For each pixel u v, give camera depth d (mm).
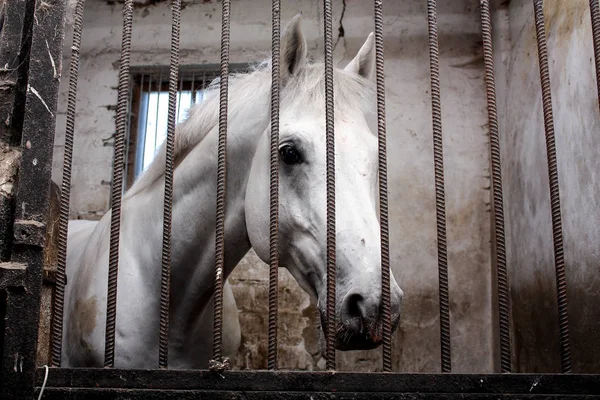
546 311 2828
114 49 4070
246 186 1637
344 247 1284
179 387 1085
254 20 4051
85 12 4156
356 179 1369
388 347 1143
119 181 1292
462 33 3977
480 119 3848
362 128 1472
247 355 3500
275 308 1198
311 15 4047
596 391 1057
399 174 3768
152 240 1725
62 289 1204
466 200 3727
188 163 1715
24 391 1048
